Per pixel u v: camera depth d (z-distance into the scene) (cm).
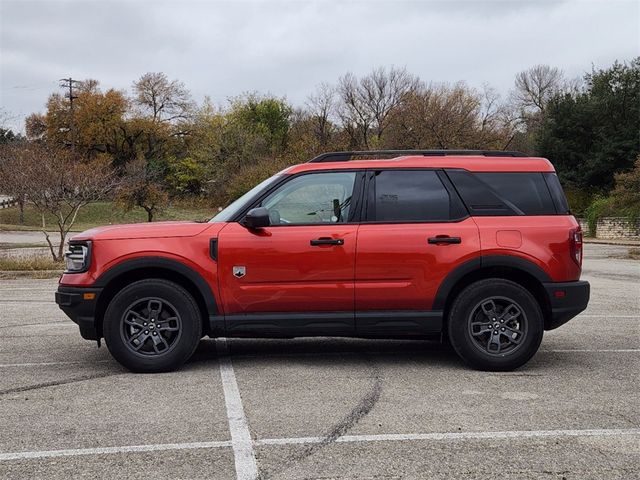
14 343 742
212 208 6319
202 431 439
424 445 412
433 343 748
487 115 5325
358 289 595
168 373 600
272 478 361
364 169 619
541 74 7169
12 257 1908
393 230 600
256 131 6831
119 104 7781
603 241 3488
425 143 4503
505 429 444
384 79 5772
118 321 590
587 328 845
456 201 613
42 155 1923
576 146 4528
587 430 442
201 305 614
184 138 7831
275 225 601
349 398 518
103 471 371
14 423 456
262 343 750
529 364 640
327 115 5838
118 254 590
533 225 608
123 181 2673
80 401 509
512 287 598
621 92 4438
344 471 371
